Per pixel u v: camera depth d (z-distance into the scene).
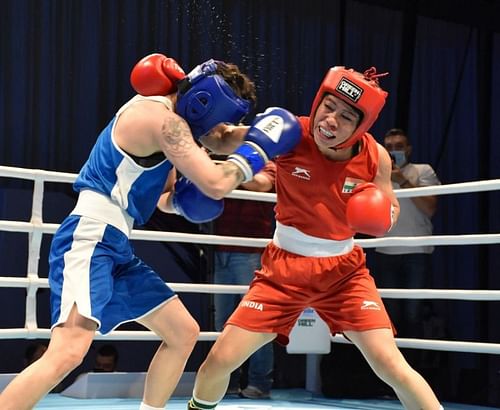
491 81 7.06
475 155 7.04
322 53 6.69
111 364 4.96
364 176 2.78
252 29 6.46
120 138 2.46
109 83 6.12
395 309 5.03
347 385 4.51
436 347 3.84
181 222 6.21
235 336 2.77
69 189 6.21
